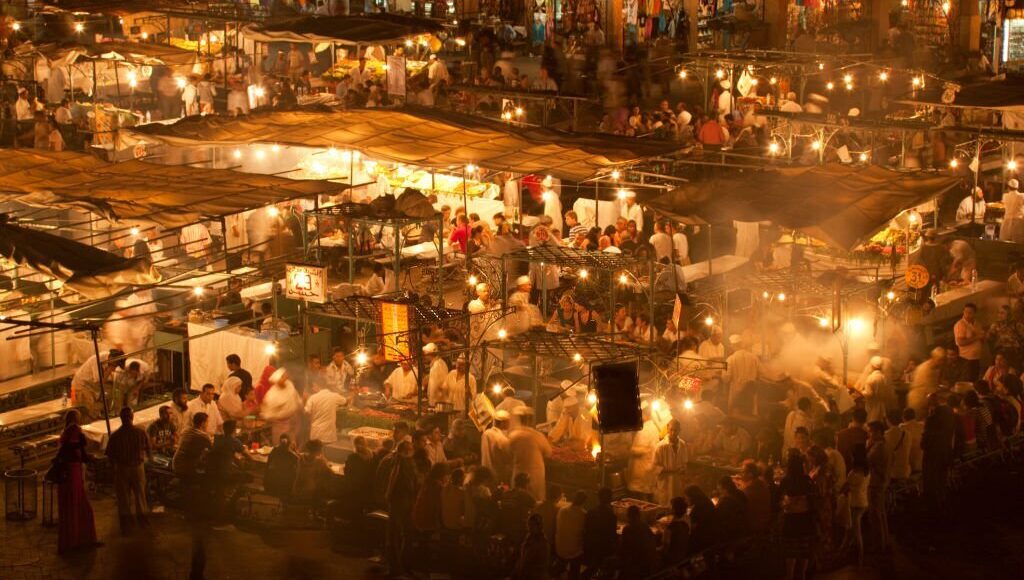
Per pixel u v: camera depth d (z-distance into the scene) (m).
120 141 27.72
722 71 35.97
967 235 26.73
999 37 42.69
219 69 38.59
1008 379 19.64
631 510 15.20
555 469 17.28
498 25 43.06
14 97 35.03
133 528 17.08
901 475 17.69
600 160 25.31
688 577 15.77
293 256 24.30
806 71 34.22
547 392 19.33
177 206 20.91
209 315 21.38
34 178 22.81
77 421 17.30
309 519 17.30
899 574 16.31
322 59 41.16
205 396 18.56
